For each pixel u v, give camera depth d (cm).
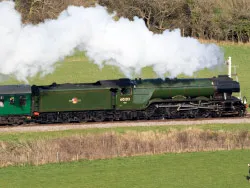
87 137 13538
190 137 13812
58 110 15200
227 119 15562
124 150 13262
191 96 15612
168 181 11681
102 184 11525
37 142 13275
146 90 15412
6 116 15038
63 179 11831
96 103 15325
